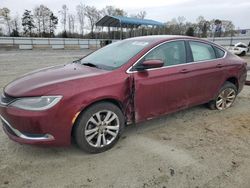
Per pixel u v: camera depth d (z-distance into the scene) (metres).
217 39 29.34
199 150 3.31
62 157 3.11
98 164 2.97
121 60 3.53
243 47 19.88
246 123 4.29
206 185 2.62
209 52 4.49
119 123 3.34
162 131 3.90
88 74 3.20
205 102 4.53
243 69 5.05
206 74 4.27
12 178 2.69
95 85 3.03
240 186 2.61
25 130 2.79
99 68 3.49
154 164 2.97
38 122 2.73
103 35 44.91
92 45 31.19
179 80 3.85
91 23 60.28
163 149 3.32
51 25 64.00
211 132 3.89
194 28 56.50
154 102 3.64
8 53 18.91
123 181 2.66
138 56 3.49
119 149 3.32
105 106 3.15
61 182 2.64
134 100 3.41
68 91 2.85
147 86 3.48
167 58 3.80
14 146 3.35
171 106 3.90
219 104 4.88
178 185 2.61
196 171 2.84
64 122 2.84
